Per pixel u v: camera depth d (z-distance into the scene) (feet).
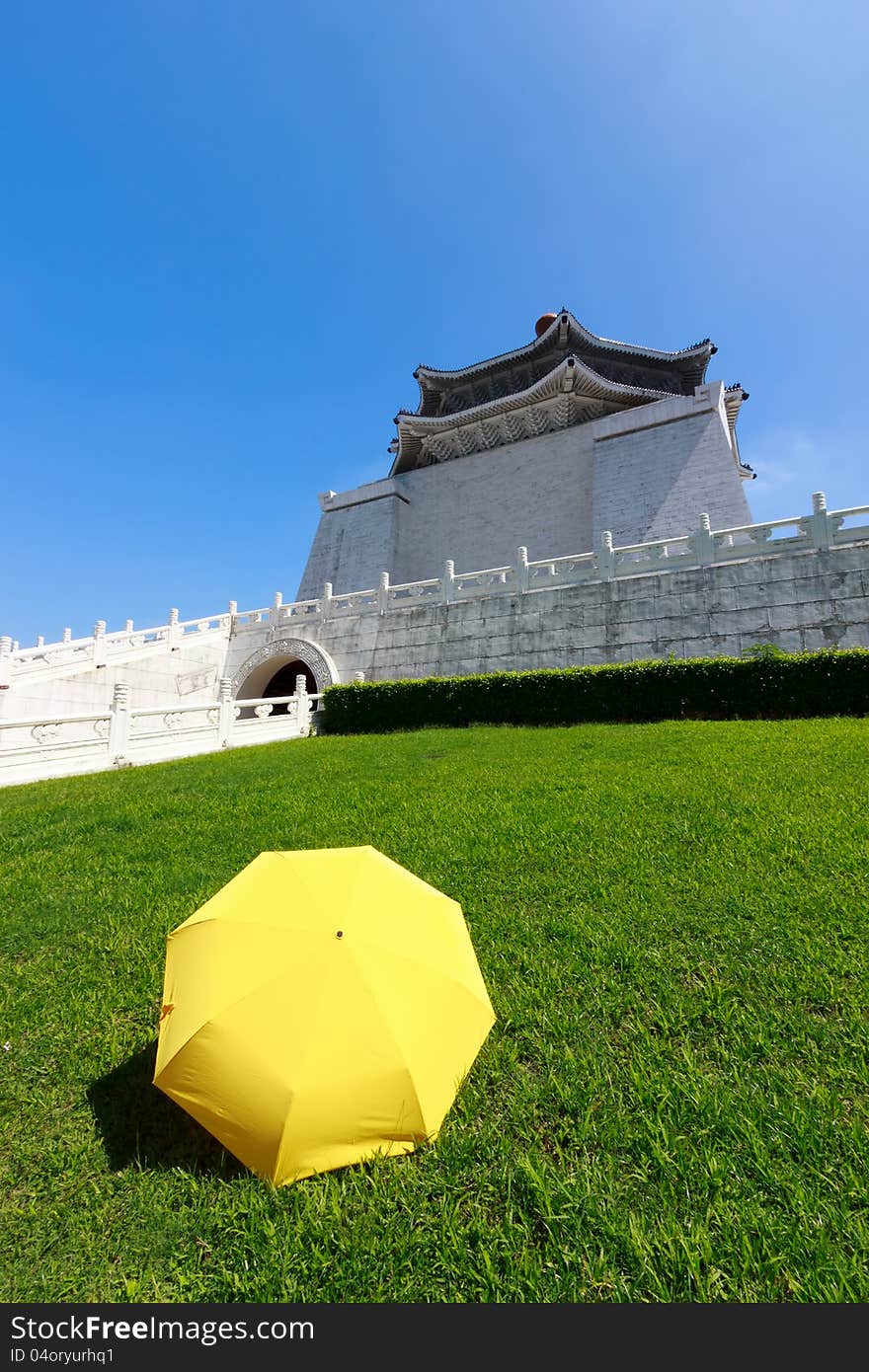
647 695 44.06
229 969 8.20
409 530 108.88
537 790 24.73
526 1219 7.45
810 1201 7.27
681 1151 8.10
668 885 15.29
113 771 38.22
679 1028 10.55
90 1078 10.41
